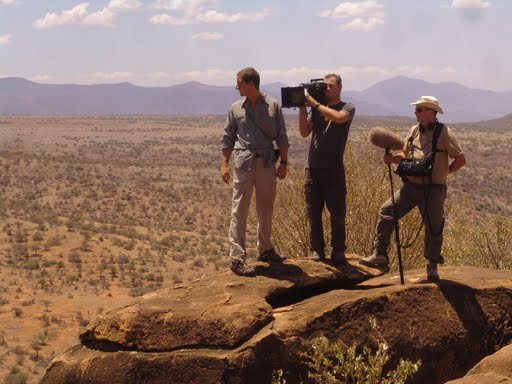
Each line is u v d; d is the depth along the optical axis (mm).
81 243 79688
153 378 5957
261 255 7578
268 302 6801
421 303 6816
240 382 5816
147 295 6723
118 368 6043
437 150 6953
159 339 6109
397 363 6469
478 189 128375
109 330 6258
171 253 82062
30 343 43312
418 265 13594
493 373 4996
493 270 8016
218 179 172625
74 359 6230
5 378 36375
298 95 7098
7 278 62250
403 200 7289
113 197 141000
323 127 7320
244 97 7176
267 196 7211
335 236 7594
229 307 6242
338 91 7242
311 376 5785
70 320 49188
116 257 74875
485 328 6965
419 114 6926
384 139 7121
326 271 7375
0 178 149500
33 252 74438
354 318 6445
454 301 6949
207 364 5848
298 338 6117
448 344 6711
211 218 124688
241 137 7105
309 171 7488
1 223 89125
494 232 15469
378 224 7547
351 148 13781
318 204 7578
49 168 170875
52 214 104375
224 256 83812
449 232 15398
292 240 13609
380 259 7602
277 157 7195
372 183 13641
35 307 52406
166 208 132625
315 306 6500
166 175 176500
